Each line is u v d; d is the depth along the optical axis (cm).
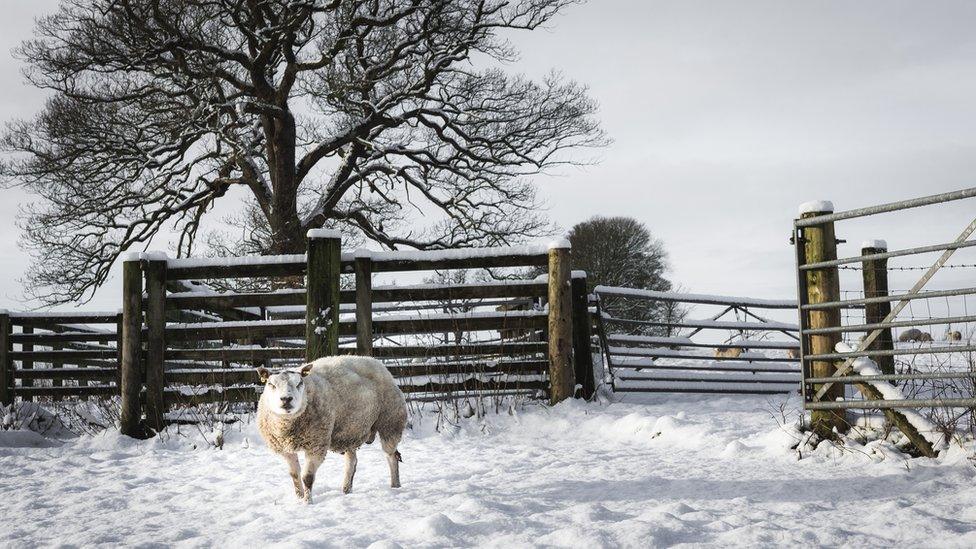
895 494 556
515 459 800
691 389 1258
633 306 3089
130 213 2323
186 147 2234
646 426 920
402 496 601
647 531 451
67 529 549
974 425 682
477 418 1053
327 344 1034
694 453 789
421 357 1105
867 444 711
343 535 482
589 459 773
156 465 859
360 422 629
